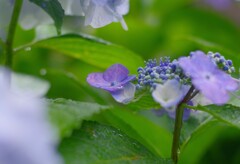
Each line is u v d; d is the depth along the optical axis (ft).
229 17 3.59
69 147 1.52
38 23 1.90
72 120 1.39
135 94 1.65
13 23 1.83
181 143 1.94
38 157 1.21
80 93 2.57
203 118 2.00
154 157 1.64
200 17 3.57
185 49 3.04
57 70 2.42
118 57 2.11
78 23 2.20
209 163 2.46
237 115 1.67
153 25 3.26
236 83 1.55
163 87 1.54
